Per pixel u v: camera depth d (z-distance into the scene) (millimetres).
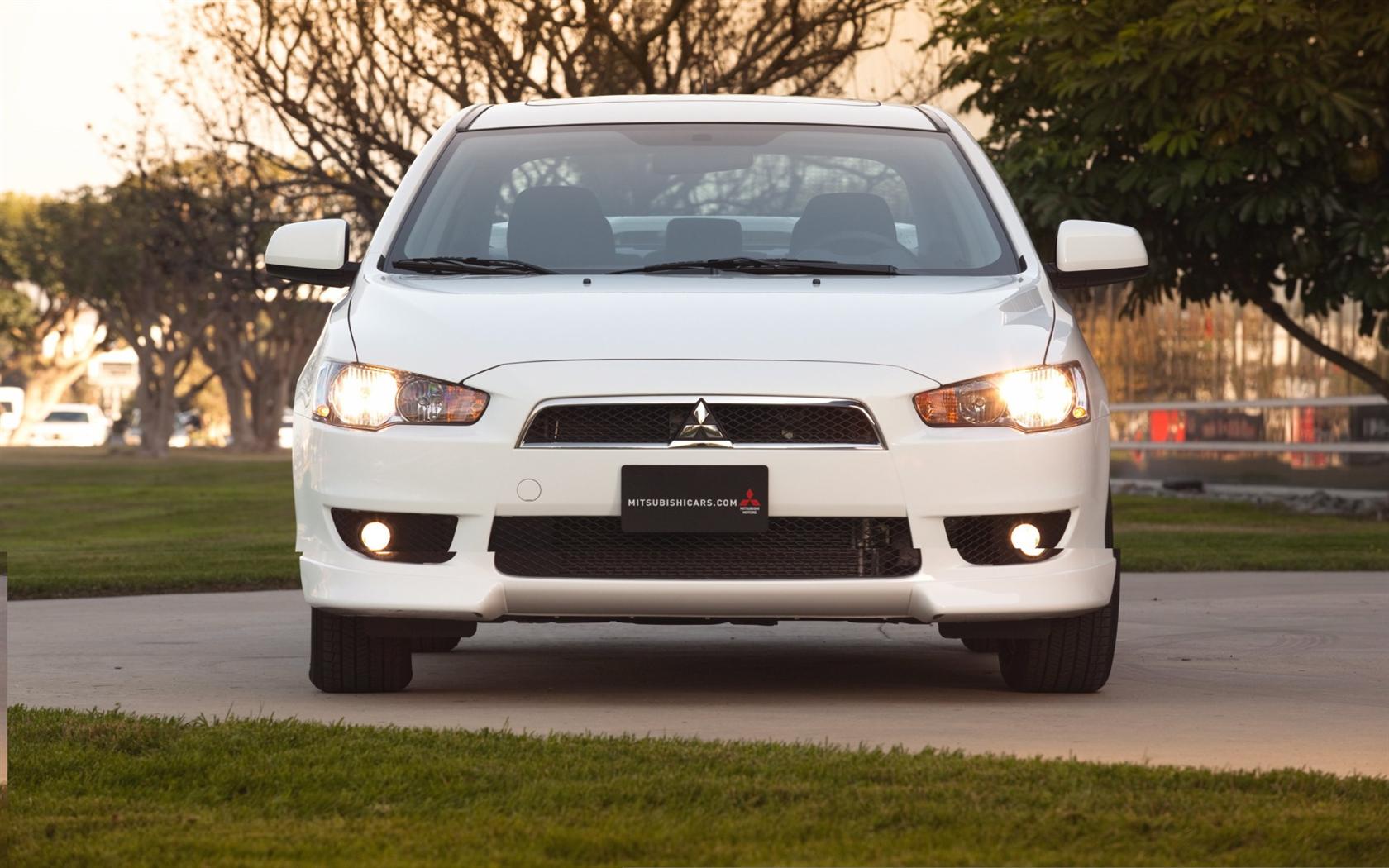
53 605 11836
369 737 5883
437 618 6723
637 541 6703
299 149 21000
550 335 6824
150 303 74375
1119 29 18422
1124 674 8148
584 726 6402
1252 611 11227
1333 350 20969
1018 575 6734
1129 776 5145
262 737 5832
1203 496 27688
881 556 6723
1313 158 18516
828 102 8758
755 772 5258
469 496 6676
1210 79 17453
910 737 6137
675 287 7223
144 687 7621
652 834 4469
